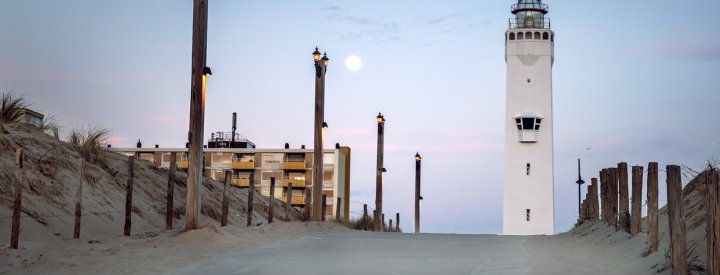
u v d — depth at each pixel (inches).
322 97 1444.4
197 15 847.1
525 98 3481.8
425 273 582.6
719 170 550.9
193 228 819.4
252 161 4025.6
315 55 1448.1
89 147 1047.0
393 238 994.1
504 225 3415.4
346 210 4197.8
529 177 3420.3
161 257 641.0
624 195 761.6
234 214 1280.8
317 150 1427.2
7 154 837.2
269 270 593.6
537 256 710.5
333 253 730.2
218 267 605.3
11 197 745.6
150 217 975.6
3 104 989.2
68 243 693.3
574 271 570.9
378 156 2012.8
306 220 1344.7
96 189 932.6
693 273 473.4
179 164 3964.1
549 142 3432.6
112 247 687.1
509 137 3469.5
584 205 1247.5
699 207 647.1
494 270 597.9
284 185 3969.0
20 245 612.7
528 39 3503.9
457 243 885.8
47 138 989.8
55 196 823.7
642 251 598.9
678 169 480.1
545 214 3390.7
